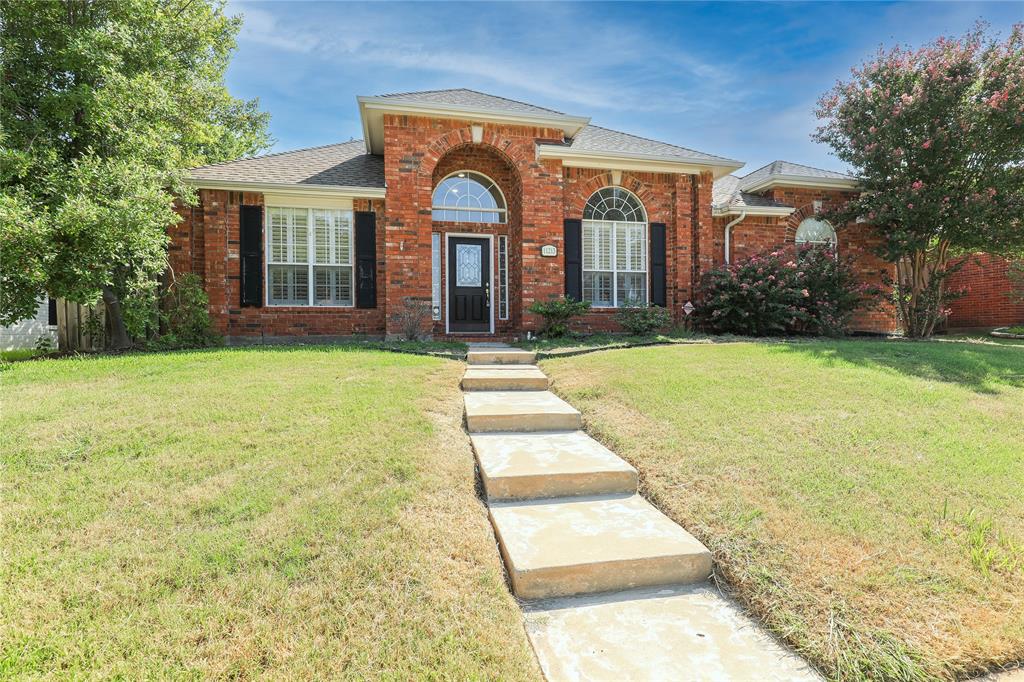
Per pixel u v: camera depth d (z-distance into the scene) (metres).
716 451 3.76
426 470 3.43
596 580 2.53
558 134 10.91
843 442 3.92
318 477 3.24
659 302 11.66
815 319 11.11
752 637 2.20
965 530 2.79
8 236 6.50
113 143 8.47
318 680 1.86
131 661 1.92
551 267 10.76
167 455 3.50
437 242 11.52
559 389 5.86
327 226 10.80
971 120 10.38
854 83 11.79
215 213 10.12
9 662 1.88
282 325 10.49
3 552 2.47
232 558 2.48
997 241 11.17
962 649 2.04
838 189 13.10
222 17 14.70
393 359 7.01
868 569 2.47
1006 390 5.50
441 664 1.96
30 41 8.13
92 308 9.22
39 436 3.74
